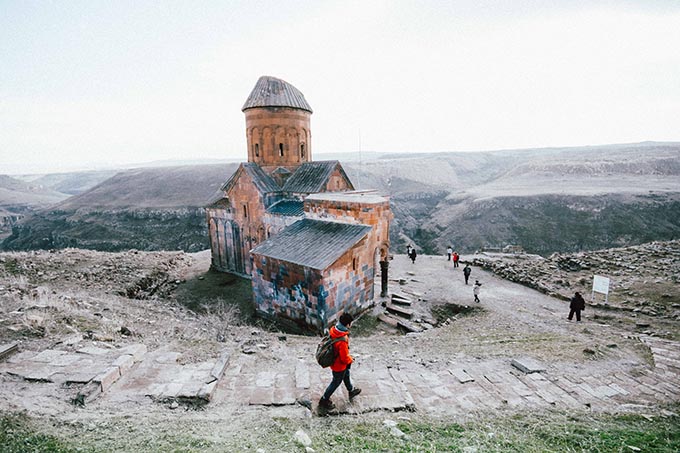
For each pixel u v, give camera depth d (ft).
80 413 17.39
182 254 100.89
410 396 22.20
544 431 17.88
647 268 64.80
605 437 17.06
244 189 79.77
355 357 32.07
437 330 46.80
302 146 88.99
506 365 29.14
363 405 20.76
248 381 23.24
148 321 38.60
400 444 16.05
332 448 15.48
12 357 23.56
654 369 28.19
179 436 15.74
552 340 36.63
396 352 34.96
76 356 24.00
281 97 82.58
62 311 33.96
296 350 33.83
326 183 75.15
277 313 56.03
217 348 29.25
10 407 16.94
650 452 15.65
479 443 16.39
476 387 24.72
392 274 78.02
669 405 21.94
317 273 48.83
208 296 69.51
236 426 17.21
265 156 84.89
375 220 57.67
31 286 48.42
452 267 83.56
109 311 40.63
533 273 70.69
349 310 54.24
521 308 53.88
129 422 16.83
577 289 60.39
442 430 17.90
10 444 13.89
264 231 77.51
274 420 18.11
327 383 23.89
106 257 82.33
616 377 26.63
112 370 21.54
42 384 20.20
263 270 56.95
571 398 23.08
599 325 44.21
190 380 22.02
